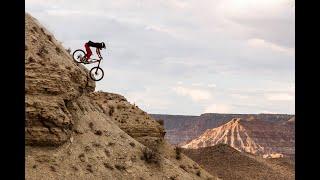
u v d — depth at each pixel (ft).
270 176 362.94
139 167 111.24
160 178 112.68
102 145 109.91
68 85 106.11
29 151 94.53
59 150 98.27
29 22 118.01
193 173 161.99
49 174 90.63
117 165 106.63
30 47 107.45
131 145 118.11
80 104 116.78
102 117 123.75
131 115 183.32
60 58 115.34
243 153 422.82
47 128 97.30
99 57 107.45
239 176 351.46
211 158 394.32
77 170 96.37
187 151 417.49
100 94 189.06
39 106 96.27
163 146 178.91
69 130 103.91
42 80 99.55
